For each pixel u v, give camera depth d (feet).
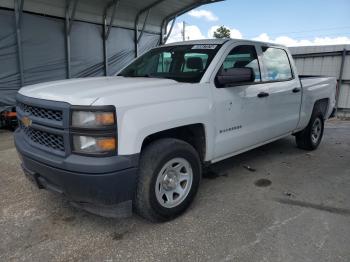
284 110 15.30
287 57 16.01
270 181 13.79
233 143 12.32
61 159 8.39
